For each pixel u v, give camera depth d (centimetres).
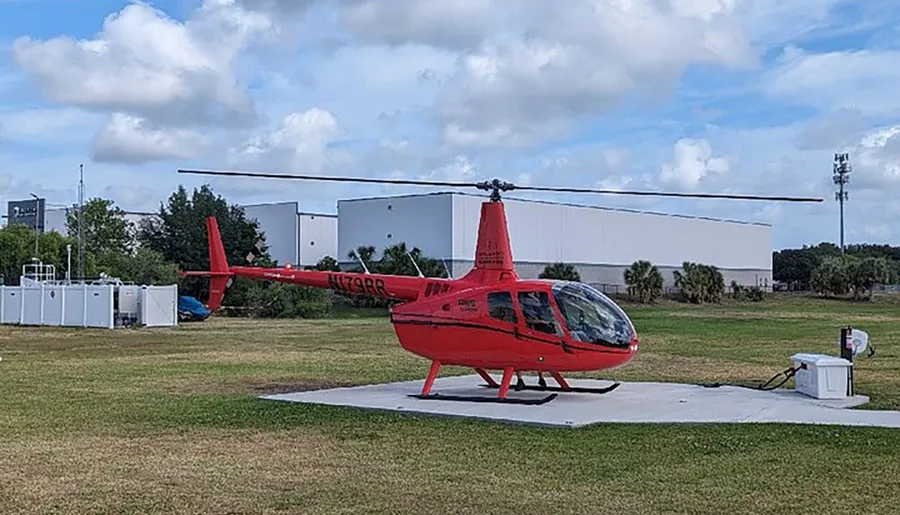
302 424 1196
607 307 1362
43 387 1639
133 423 1216
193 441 1080
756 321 4019
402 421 1212
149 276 5325
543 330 1336
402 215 5294
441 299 1419
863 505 754
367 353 2438
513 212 5553
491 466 922
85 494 812
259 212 6425
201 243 6259
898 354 2300
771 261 8438
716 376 1803
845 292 7525
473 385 1611
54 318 3975
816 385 1397
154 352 2483
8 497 802
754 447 1006
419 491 815
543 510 746
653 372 1889
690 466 913
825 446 1009
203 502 780
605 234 6344
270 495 804
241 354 2406
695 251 7350
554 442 1050
